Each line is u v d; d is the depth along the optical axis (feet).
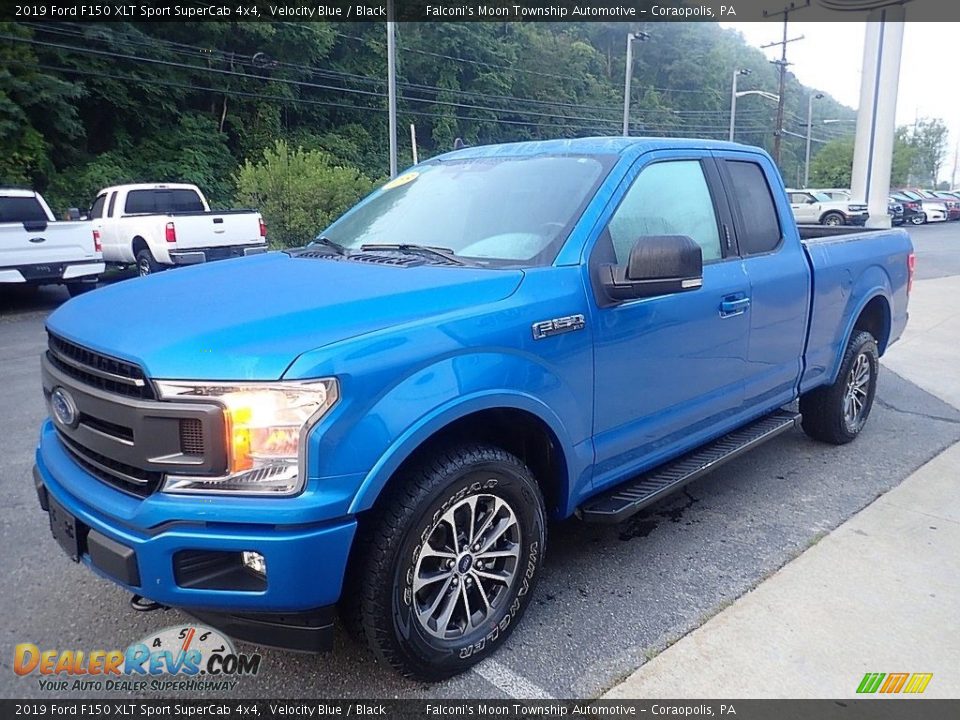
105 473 8.34
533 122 194.70
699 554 12.43
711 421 13.15
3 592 11.12
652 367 11.34
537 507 9.83
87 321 8.89
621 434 11.09
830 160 249.55
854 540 12.89
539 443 10.25
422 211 12.26
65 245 40.73
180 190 54.44
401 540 8.29
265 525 7.47
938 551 12.46
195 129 118.62
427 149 165.78
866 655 9.66
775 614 10.61
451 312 8.84
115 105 107.55
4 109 84.02
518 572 9.77
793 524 13.55
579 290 10.12
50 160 95.14
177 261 44.11
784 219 14.82
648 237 10.00
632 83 246.68
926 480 15.64
